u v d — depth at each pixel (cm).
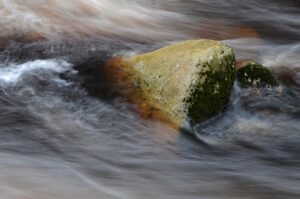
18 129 1348
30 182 1116
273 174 1239
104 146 1312
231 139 1398
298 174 1246
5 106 1441
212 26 2200
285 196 1134
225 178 1206
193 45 1470
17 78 1566
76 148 1295
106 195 1093
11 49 1709
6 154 1231
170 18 2233
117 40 1883
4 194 1058
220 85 1433
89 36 1883
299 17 2405
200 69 1395
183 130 1358
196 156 1315
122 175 1190
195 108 1380
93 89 1516
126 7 2233
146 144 1331
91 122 1406
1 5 1981
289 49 1988
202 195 1120
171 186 1156
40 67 1622
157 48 1838
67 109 1451
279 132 1447
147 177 1188
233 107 1491
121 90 1487
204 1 2467
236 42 2022
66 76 1578
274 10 2462
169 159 1284
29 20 1916
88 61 1650
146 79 1464
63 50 1728
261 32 2194
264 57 1877
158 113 1396
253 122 1479
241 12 2391
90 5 2141
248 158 1323
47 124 1383
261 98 1552
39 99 1483
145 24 2120
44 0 2078
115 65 1584
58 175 1160
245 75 1568
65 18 1997
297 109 1548
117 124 1398
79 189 1109
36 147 1281
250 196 1127
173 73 1421
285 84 1667
